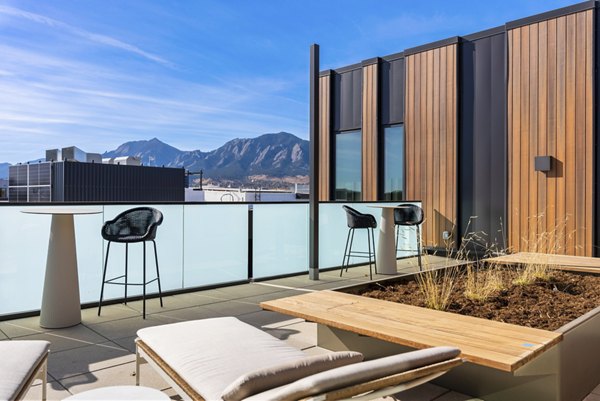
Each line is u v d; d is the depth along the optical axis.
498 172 7.09
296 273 6.05
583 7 6.18
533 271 4.04
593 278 3.94
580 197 6.21
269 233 5.78
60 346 3.17
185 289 4.95
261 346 1.95
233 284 5.37
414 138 8.04
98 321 3.80
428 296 3.24
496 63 7.10
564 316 2.86
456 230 7.47
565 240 6.33
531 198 6.67
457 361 1.58
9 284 3.94
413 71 8.05
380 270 6.14
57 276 3.61
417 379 1.47
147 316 3.96
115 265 4.50
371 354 2.82
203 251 5.15
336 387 1.23
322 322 2.59
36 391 2.46
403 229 7.54
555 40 6.44
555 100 6.44
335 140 9.40
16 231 3.97
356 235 6.87
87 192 22.00
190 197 24.08
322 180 9.53
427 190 7.86
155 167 24.25
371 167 8.66
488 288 3.43
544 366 2.23
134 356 2.97
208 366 1.75
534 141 6.64
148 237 3.93
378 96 8.54
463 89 7.46
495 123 7.12
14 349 1.86
